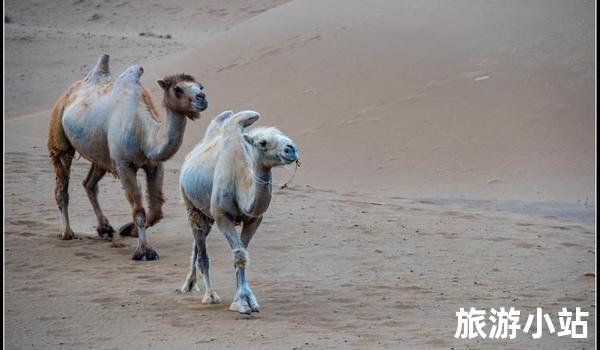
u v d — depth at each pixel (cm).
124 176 3997
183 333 2809
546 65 7631
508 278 3622
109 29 19988
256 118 3080
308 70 8644
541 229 4709
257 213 2898
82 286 3472
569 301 3262
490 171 6316
